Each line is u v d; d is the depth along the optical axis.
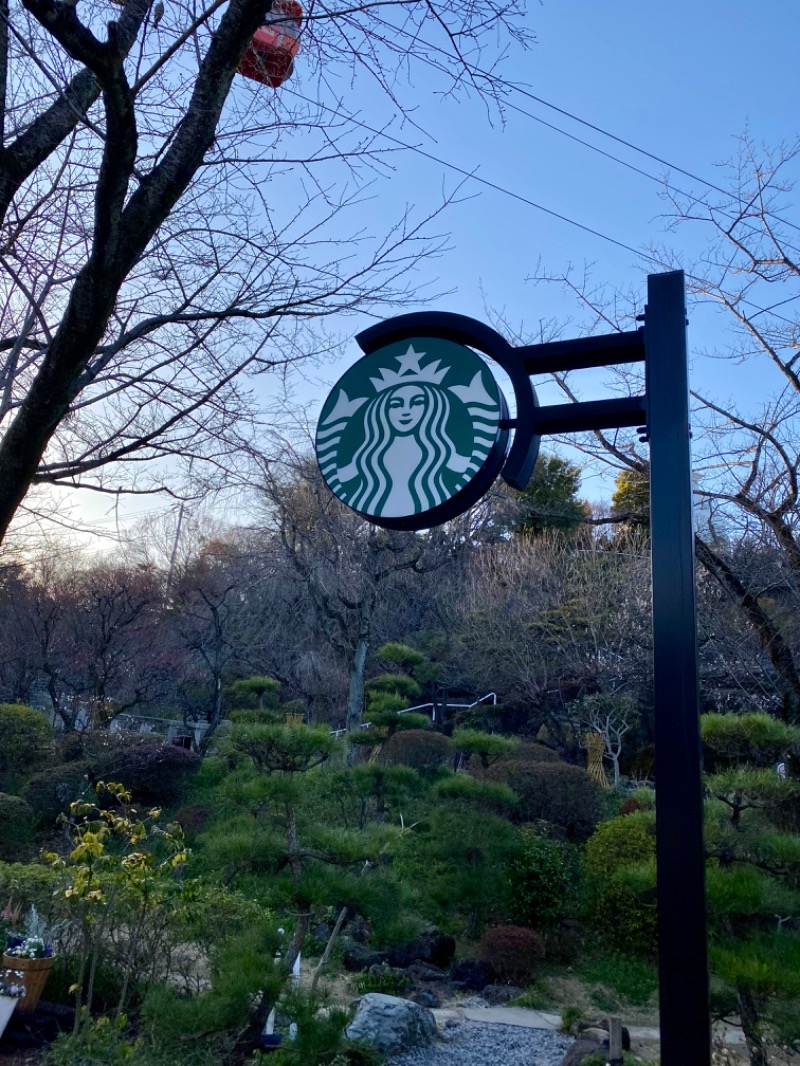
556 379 9.18
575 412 2.99
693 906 2.29
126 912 5.43
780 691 8.95
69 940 5.68
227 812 7.94
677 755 2.40
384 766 9.57
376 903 4.81
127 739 13.00
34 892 5.83
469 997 7.30
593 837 9.20
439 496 3.02
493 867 8.84
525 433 3.03
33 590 15.69
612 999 7.52
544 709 15.93
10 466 3.72
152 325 4.58
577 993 7.61
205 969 5.75
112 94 3.49
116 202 3.63
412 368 3.19
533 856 8.83
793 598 9.61
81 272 3.67
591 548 18.08
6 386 4.17
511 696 17.20
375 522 3.13
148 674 16.20
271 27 4.58
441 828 8.93
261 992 4.42
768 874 5.54
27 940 5.38
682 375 2.78
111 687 16.11
